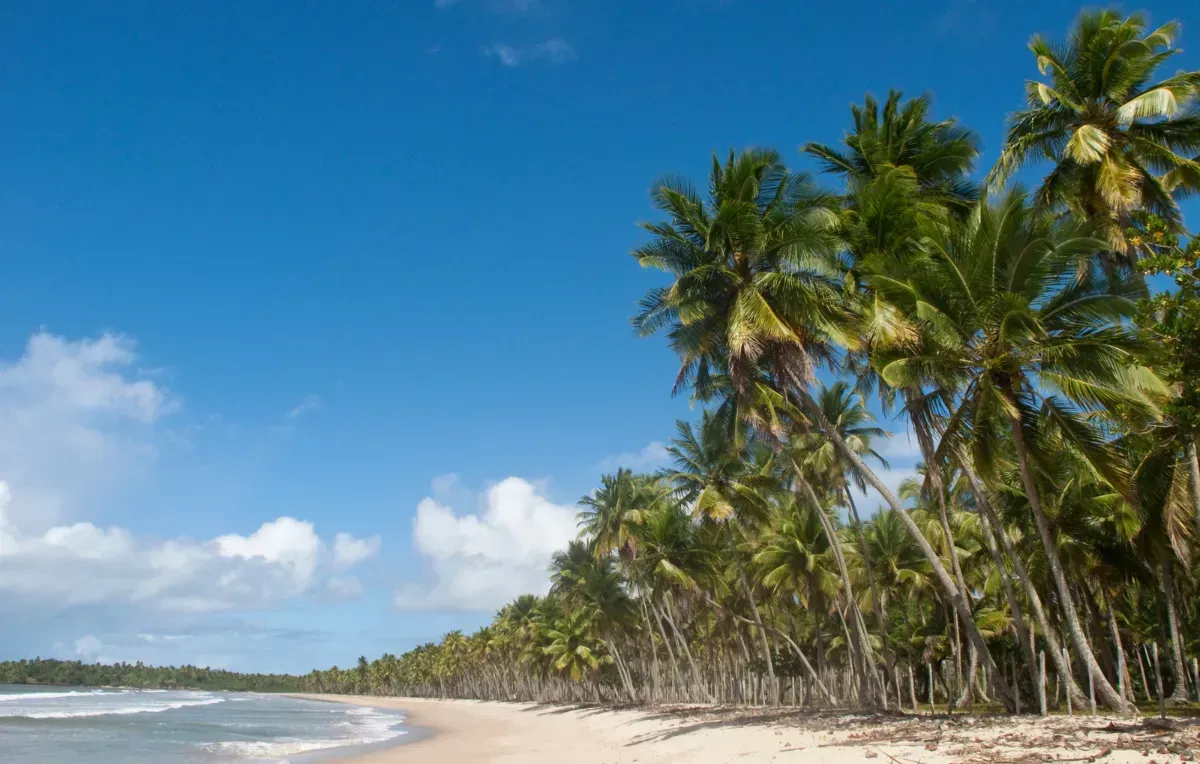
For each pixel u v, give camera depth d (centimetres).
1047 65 2148
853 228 2459
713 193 2594
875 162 2642
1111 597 3086
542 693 10419
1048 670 4569
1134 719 1786
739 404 2648
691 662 5603
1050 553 1969
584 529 5256
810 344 2544
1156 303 1284
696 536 4878
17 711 6881
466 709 9919
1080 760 1289
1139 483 1908
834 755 1734
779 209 2520
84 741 4116
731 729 2759
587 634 7306
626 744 3152
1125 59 2055
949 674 3172
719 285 2544
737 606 5672
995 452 1967
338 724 6925
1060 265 1853
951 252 1983
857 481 3231
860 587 4206
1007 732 1744
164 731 5197
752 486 3978
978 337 1980
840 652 5575
